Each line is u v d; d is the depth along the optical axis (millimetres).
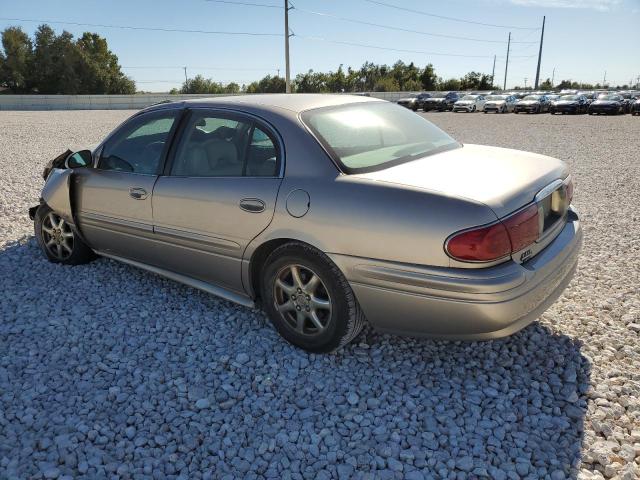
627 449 2457
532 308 2850
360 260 2855
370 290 2881
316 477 2344
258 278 3492
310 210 2982
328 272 3006
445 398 2875
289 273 3283
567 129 21125
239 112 3484
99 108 46469
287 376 3090
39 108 45062
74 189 4473
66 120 27484
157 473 2389
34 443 2553
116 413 2785
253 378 3082
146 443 2580
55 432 2635
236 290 3617
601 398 2844
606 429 2586
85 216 4426
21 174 9812
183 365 3219
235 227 3342
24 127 22453
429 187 2768
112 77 79188
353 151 3166
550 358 3227
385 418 2719
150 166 3932
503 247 2625
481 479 2324
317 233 2967
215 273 3645
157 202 3777
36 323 3756
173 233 3734
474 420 2689
